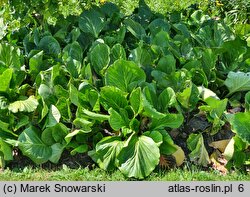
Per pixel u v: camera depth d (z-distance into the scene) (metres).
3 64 2.06
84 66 2.05
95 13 2.38
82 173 1.81
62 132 1.89
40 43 2.23
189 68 2.13
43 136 1.89
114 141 1.86
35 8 2.38
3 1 2.34
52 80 1.97
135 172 1.77
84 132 1.87
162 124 1.89
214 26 2.42
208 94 2.00
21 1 2.34
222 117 1.97
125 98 1.91
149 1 3.44
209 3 3.03
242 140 1.83
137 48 2.10
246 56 2.23
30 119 1.96
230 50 2.22
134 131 1.88
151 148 1.80
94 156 1.86
